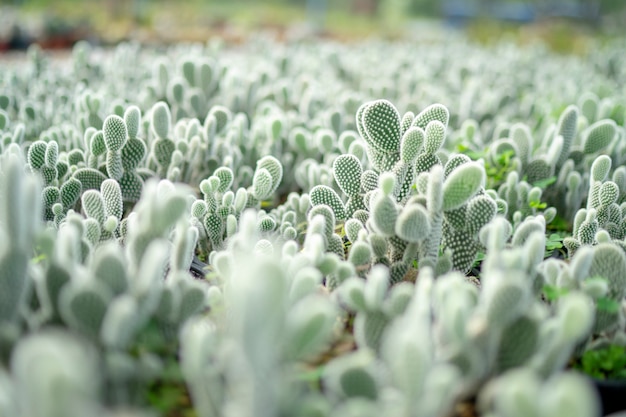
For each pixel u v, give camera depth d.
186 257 1.69
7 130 3.08
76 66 4.61
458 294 1.33
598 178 2.31
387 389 1.33
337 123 3.34
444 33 14.62
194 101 3.42
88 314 1.30
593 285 1.58
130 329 1.30
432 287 1.62
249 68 5.19
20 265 1.35
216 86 3.71
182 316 1.54
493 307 1.33
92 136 2.44
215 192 2.21
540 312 1.43
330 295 1.82
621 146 3.09
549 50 11.00
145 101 3.67
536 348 1.40
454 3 20.02
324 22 17.81
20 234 1.33
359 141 2.65
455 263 1.99
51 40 9.52
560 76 6.15
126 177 2.45
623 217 2.41
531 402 1.06
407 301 1.50
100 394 1.28
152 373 1.38
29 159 2.28
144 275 1.34
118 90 4.14
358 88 5.34
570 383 1.04
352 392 1.29
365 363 1.29
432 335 1.49
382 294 1.50
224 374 1.34
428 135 2.08
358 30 16.27
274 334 1.08
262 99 4.15
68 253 1.48
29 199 1.34
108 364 1.26
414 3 20.45
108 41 9.60
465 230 1.94
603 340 1.70
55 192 2.21
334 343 1.73
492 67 6.22
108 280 1.40
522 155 2.94
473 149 3.24
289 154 3.17
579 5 19.75
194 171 2.81
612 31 13.95
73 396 0.94
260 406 1.08
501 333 1.43
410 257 1.93
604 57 7.16
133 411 1.31
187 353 1.24
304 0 20.77
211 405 1.28
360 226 2.03
